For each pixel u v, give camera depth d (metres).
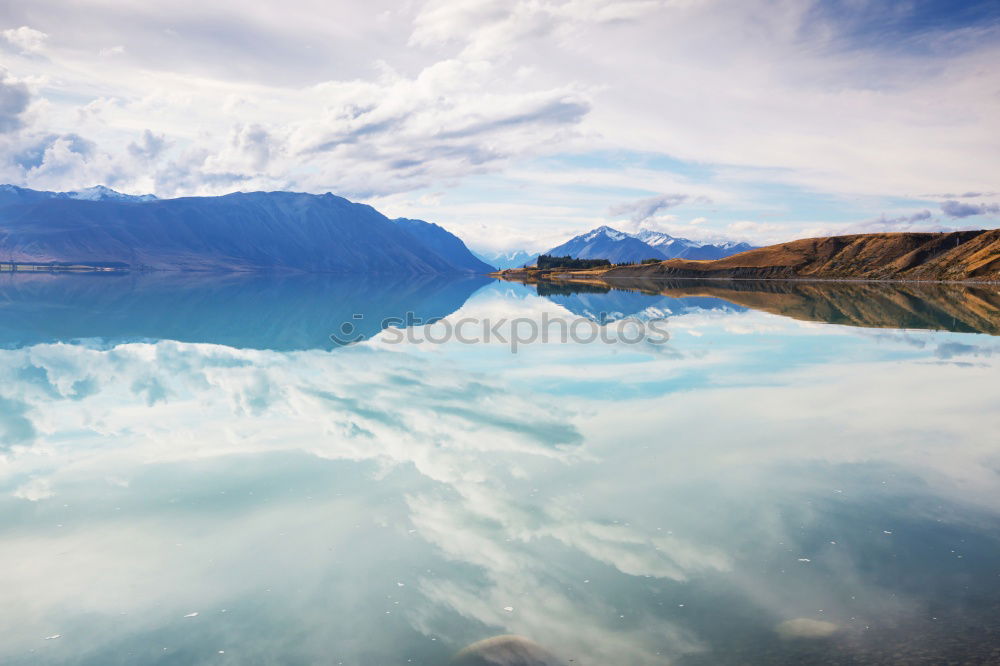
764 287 126.31
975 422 15.71
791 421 16.00
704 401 18.28
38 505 10.79
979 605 7.48
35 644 7.04
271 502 10.95
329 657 6.80
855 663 6.32
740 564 8.70
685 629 7.18
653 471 12.41
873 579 8.20
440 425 15.84
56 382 21.16
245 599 7.99
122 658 6.79
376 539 9.58
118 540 9.52
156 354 27.77
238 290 99.75
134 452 13.67
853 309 56.16
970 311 52.94
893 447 13.74
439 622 7.46
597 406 17.77
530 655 6.67
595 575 8.47
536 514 10.45
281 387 20.47
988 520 9.98
